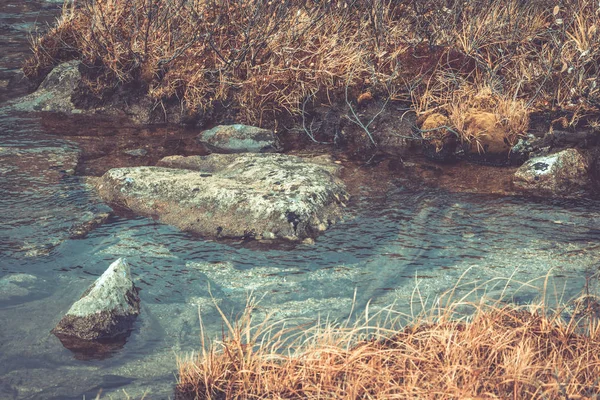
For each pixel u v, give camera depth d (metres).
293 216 6.05
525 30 7.80
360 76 7.63
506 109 7.13
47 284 5.59
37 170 6.70
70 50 8.30
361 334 5.14
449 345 4.93
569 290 5.54
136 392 4.95
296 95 7.56
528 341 4.99
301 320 5.36
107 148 7.11
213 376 4.94
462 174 6.81
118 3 8.06
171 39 7.88
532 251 5.90
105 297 5.33
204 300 5.51
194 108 7.60
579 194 6.52
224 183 6.32
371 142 7.28
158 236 6.02
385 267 5.76
